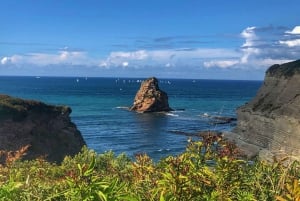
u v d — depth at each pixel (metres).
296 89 62.56
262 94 70.12
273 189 4.23
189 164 3.94
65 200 3.95
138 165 4.57
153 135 93.44
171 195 3.67
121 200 3.55
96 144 84.06
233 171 4.11
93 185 3.42
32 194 4.09
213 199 3.84
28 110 53.91
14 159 5.39
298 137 53.50
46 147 53.97
